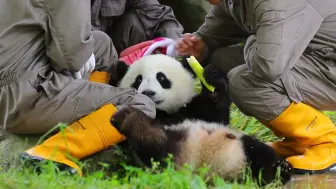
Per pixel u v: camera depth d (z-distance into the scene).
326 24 5.04
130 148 4.79
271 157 4.70
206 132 4.75
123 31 6.91
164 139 4.48
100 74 5.57
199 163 4.68
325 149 5.12
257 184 4.67
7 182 3.54
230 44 5.99
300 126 5.10
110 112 4.63
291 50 4.80
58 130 4.67
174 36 6.93
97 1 6.47
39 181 3.70
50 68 4.67
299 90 5.04
